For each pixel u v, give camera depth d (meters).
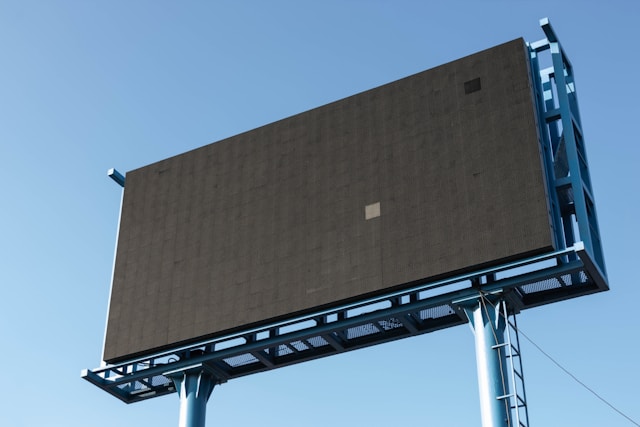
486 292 37.03
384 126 41.78
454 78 41.03
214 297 42.12
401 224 39.28
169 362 42.81
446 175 39.28
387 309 38.69
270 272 41.31
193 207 45.06
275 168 43.75
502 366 35.84
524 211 36.97
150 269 44.59
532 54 40.97
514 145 38.34
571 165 37.88
